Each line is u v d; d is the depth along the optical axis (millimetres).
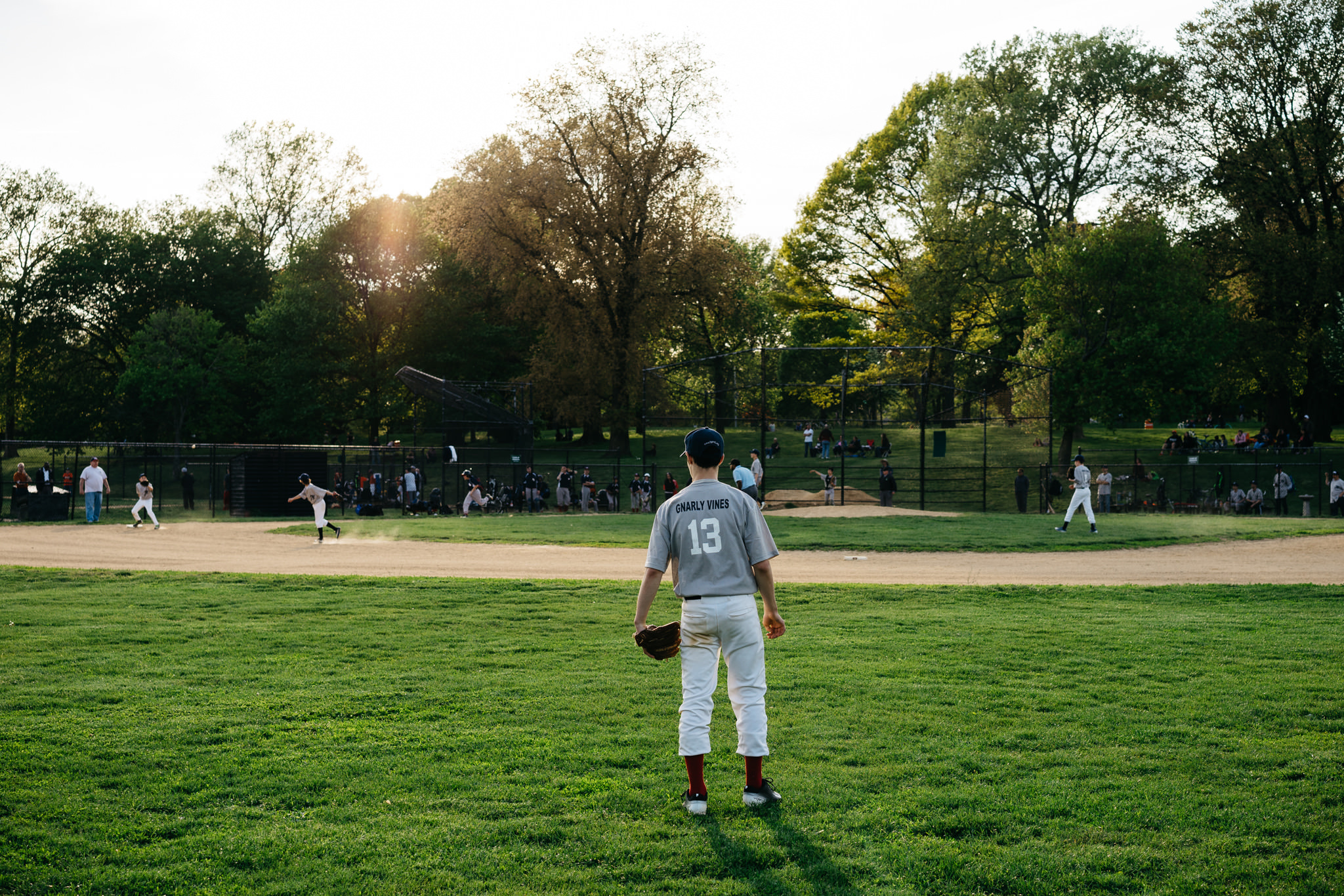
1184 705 6832
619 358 45750
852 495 34781
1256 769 5422
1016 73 48156
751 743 4949
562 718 6602
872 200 59938
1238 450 45312
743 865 4262
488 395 50500
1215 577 15023
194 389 51000
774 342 71500
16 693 7199
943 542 19812
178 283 57094
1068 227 43312
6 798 5008
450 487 39906
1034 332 41750
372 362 53781
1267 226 46812
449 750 5816
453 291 54500
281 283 54812
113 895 3979
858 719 6570
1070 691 7309
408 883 4043
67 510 27641
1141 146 45719
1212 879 4074
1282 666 8156
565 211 44656
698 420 36094
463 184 44844
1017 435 41031
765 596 5148
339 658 8641
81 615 10969
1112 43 46469
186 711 6719
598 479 41531
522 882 4070
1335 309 43250
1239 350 45094
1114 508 34906
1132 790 5094
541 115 44438
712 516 5129
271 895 3951
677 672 8117
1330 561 17078
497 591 12953
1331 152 44000
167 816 4812
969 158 45469
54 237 58875
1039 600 12539
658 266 44625
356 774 5410
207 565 16438
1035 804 4906
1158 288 39438
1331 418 58719
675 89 44625
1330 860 4238
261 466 31094
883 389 55094
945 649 9008
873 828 4641
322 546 19906
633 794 5074
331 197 60281
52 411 57531
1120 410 39094
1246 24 44281
